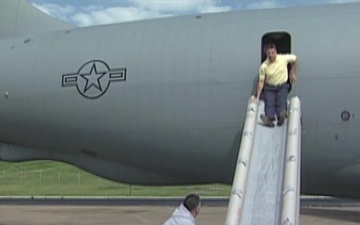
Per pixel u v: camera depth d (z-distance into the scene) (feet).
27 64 43.34
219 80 38.34
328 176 39.17
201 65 38.81
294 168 30.53
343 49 36.70
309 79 36.81
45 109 42.83
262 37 38.22
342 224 70.44
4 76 43.68
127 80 40.42
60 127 43.21
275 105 35.09
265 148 32.86
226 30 39.37
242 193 30.25
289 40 37.93
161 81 39.63
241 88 37.93
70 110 42.22
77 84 41.68
